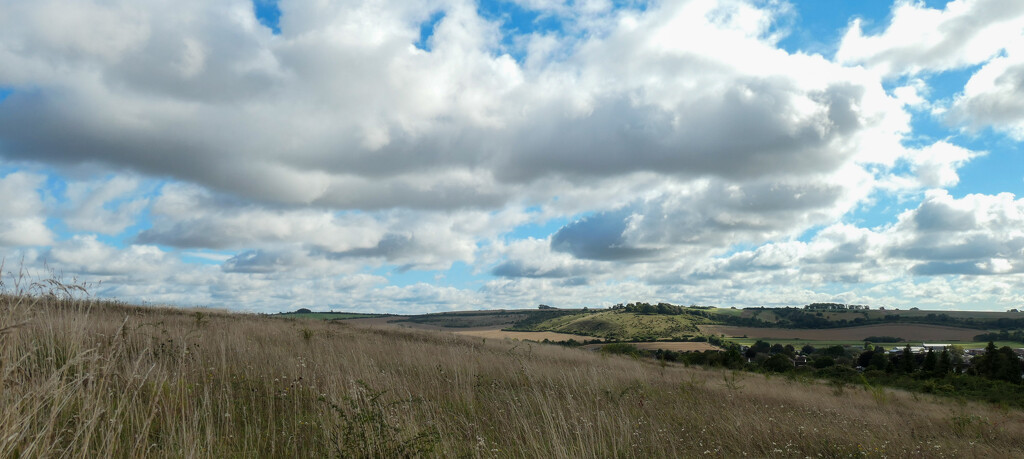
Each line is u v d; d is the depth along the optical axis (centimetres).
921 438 965
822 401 1521
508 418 807
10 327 383
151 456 461
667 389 1345
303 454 555
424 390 976
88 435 407
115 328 673
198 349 905
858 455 778
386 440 550
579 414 795
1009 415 1554
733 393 1404
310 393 790
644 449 713
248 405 714
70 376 468
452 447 602
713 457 712
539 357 2072
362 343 1630
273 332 1736
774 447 789
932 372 4694
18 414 374
